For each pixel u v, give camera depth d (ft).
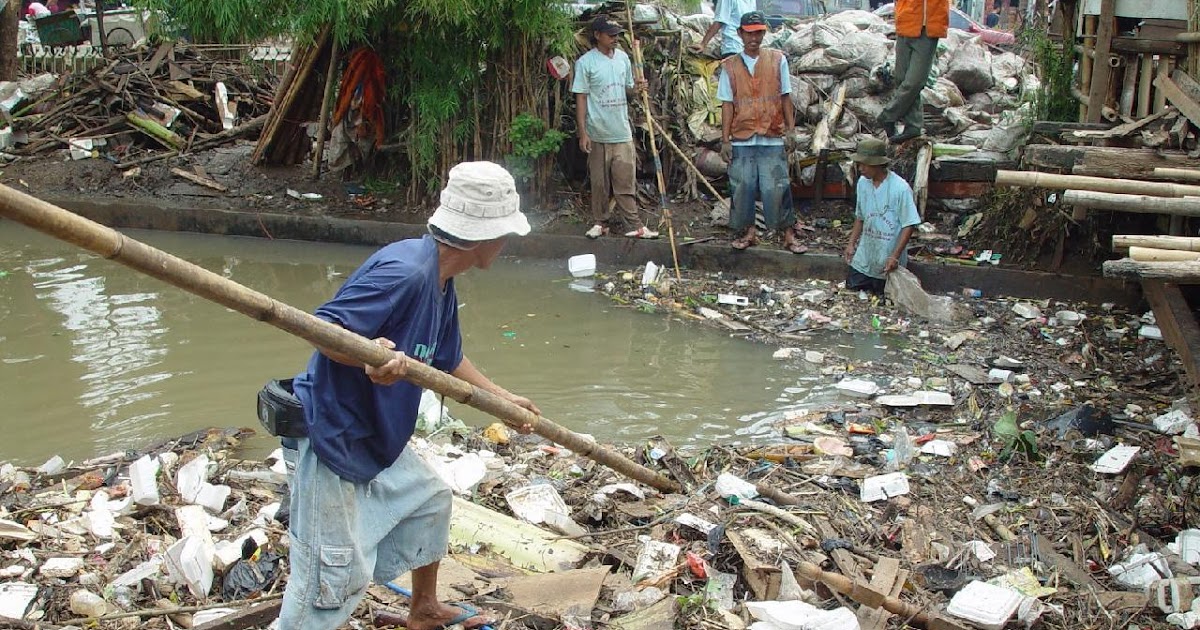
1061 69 29.43
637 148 33.06
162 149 38.73
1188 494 15.67
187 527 13.93
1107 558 14.11
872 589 12.57
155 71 41.65
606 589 12.59
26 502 15.06
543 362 22.49
